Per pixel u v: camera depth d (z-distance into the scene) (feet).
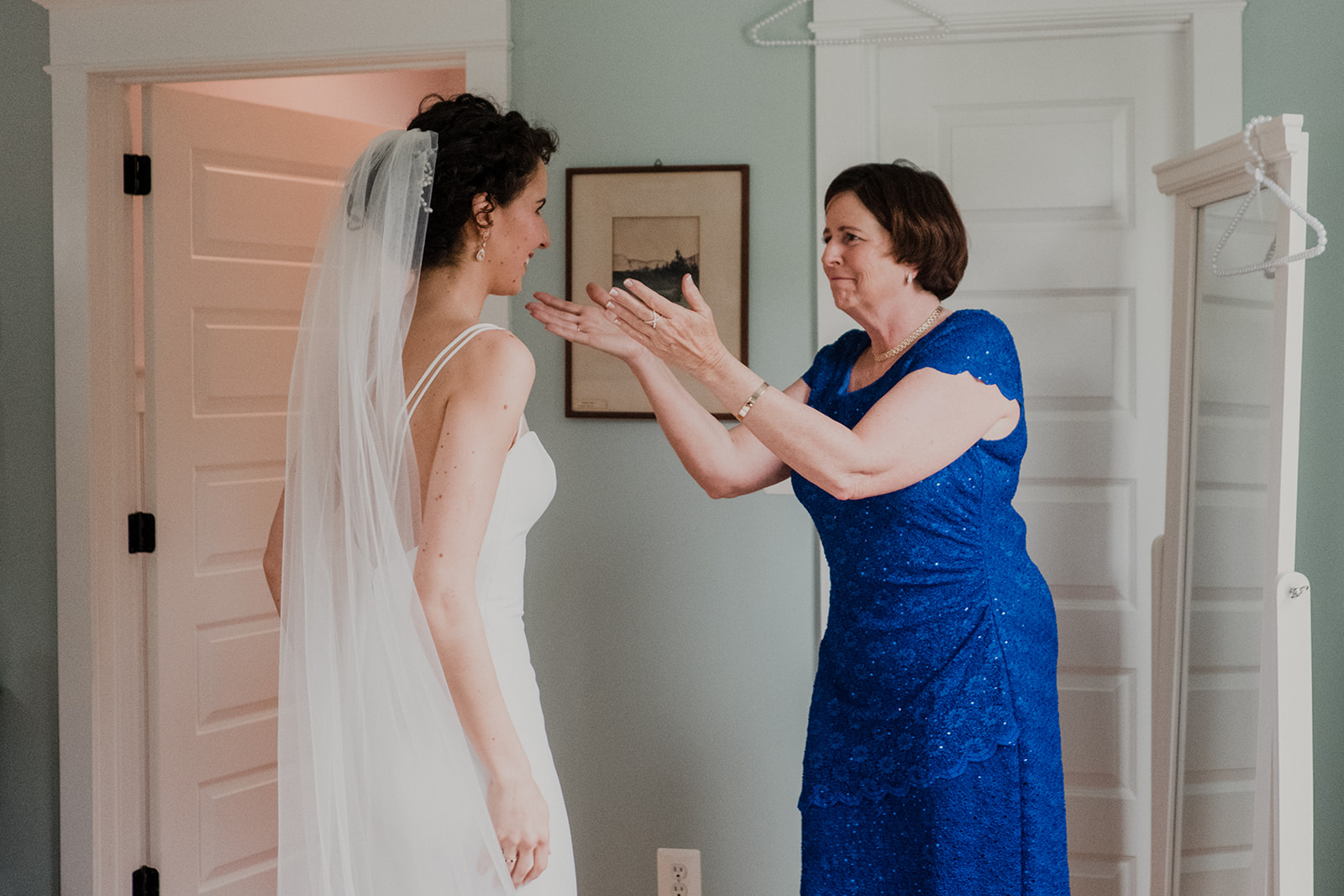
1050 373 7.82
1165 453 7.73
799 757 7.91
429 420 4.76
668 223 7.82
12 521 8.83
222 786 9.39
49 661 8.84
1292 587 5.34
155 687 8.97
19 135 8.65
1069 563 7.89
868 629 5.73
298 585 4.84
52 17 8.45
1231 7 7.25
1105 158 7.69
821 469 5.18
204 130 9.00
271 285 9.52
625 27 7.86
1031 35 7.66
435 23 7.90
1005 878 5.50
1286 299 5.32
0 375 8.79
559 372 8.03
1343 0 7.22
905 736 5.57
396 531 4.56
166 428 8.93
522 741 5.06
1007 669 5.58
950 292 6.06
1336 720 7.43
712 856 8.07
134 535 8.90
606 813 8.16
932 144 7.84
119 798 8.87
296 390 4.93
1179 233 6.54
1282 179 5.33
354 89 11.18
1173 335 6.61
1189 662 6.48
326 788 4.64
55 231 8.55
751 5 7.75
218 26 8.18
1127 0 7.34
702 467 6.45
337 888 4.63
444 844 4.58
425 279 5.02
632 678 8.09
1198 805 6.35
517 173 4.98
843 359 6.42
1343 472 7.37
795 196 7.75
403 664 4.53
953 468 5.56
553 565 8.14
